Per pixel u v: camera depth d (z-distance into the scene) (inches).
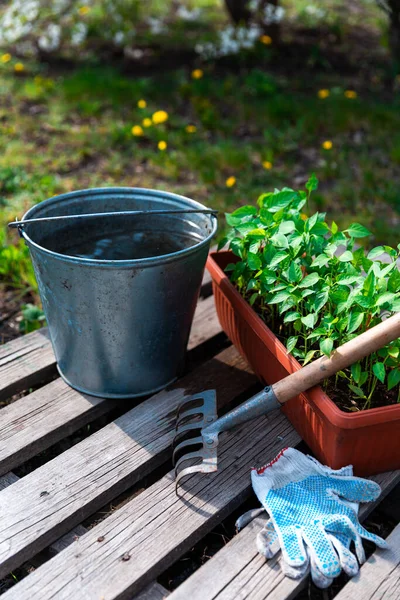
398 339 62.7
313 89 192.5
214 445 63.9
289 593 54.7
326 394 65.2
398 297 62.7
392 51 202.7
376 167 147.9
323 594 58.9
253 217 84.8
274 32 219.8
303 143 158.4
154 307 68.9
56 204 76.9
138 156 148.9
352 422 58.7
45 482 64.7
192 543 60.6
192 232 80.4
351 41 236.8
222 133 162.2
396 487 69.1
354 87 197.0
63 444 76.5
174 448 69.7
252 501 69.4
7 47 215.5
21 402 75.3
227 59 209.8
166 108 174.4
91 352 71.9
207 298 98.0
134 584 55.6
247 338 77.1
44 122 164.9
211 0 279.6
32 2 208.4
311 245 70.2
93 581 55.4
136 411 74.1
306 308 67.7
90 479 65.2
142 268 64.2
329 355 59.7
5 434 70.4
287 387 63.2
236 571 56.4
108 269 63.3
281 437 71.0
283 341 74.1
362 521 63.5
